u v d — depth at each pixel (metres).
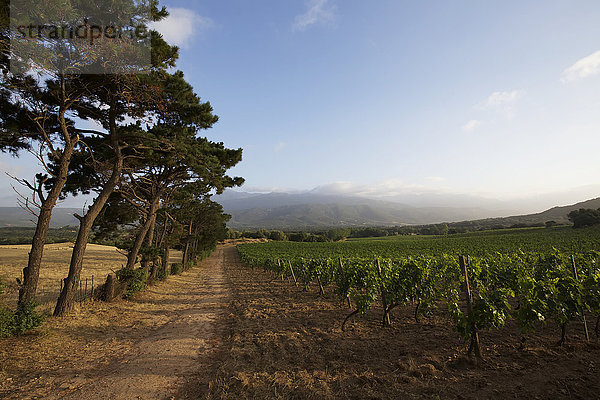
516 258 11.55
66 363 5.48
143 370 5.30
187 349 6.45
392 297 7.23
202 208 24.83
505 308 5.38
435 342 5.90
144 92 8.95
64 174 8.30
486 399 3.61
